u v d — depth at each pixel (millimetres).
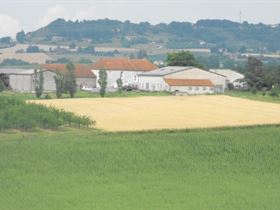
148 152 112000
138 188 88562
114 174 98250
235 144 119688
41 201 78562
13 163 100562
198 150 115688
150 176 97812
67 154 107438
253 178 99000
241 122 146125
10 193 82938
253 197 84500
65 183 90500
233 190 89125
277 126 137375
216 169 104688
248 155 114312
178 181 94562
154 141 118562
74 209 74812
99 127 137250
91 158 106250
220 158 112000
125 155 109312
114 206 76688
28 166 99500
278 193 87750
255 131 130625
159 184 91875
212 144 118812
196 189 88938
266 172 104250
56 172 97375
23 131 131500
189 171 102625
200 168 105000
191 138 121625
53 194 83125
